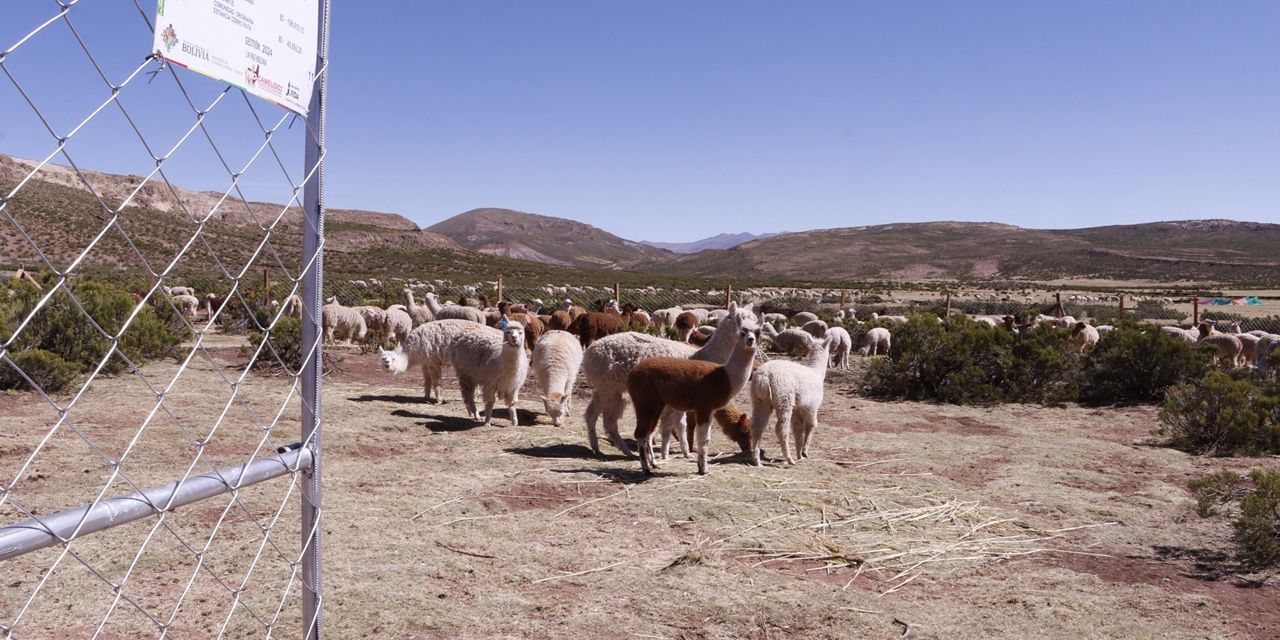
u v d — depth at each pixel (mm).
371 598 4770
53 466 7047
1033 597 5070
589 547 5840
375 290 49875
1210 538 6355
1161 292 90312
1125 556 5934
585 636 4410
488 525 6223
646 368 8031
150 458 7496
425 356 11586
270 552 5363
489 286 63000
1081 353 16938
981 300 64875
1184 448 9930
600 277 112062
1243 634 4574
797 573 5477
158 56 1583
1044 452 9531
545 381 10117
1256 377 13766
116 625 4254
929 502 7262
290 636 4203
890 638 4465
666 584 5148
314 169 2211
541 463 8312
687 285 96625
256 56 1912
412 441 9141
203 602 4590
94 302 12875
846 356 18750
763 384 8461
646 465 8125
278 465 2215
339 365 15883
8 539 1626
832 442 10023
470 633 4395
